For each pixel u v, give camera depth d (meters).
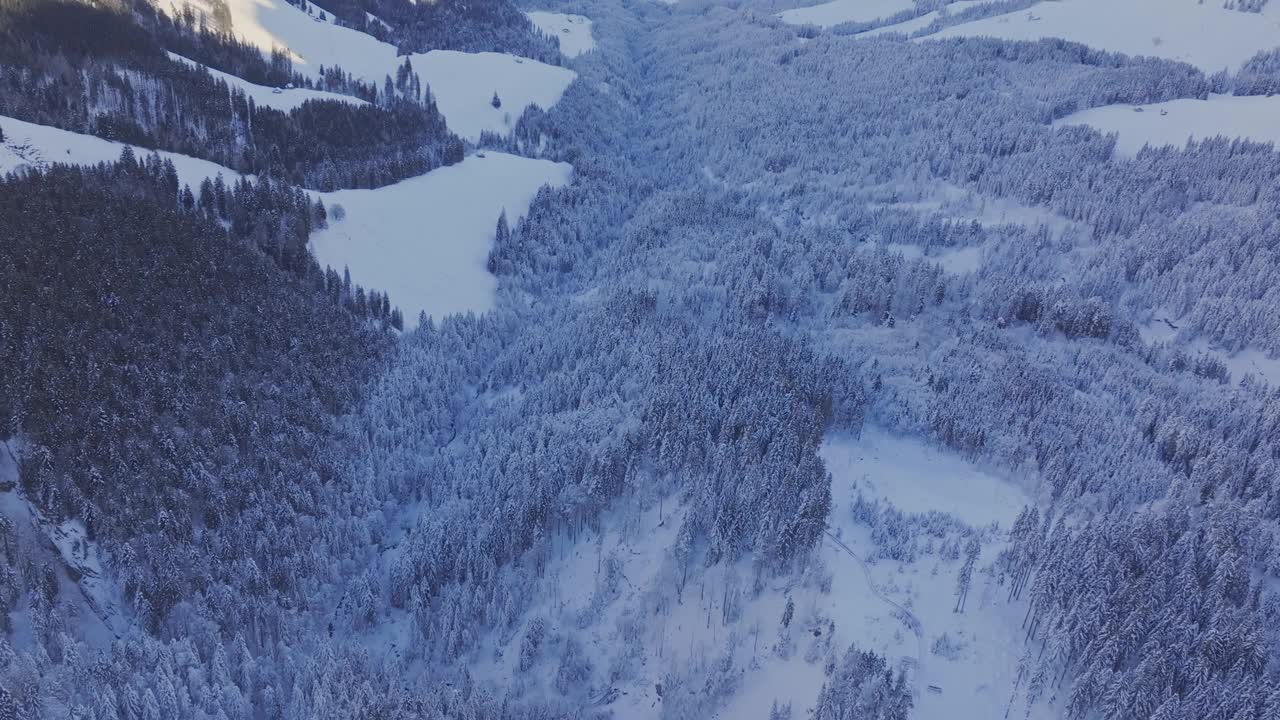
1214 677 64.62
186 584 81.25
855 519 97.94
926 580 88.00
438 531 93.75
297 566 87.62
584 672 85.25
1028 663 76.56
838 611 84.44
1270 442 101.81
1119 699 65.69
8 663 66.00
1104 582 74.06
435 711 73.06
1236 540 80.38
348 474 102.50
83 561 79.62
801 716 76.19
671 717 79.44
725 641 85.06
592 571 95.25
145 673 70.19
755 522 90.50
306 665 76.06
